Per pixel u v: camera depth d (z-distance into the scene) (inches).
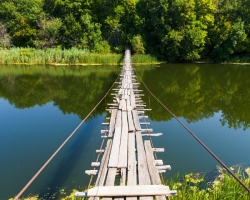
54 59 971.9
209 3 1068.5
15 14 1189.1
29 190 187.9
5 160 238.5
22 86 593.9
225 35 1038.4
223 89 569.6
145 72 776.9
